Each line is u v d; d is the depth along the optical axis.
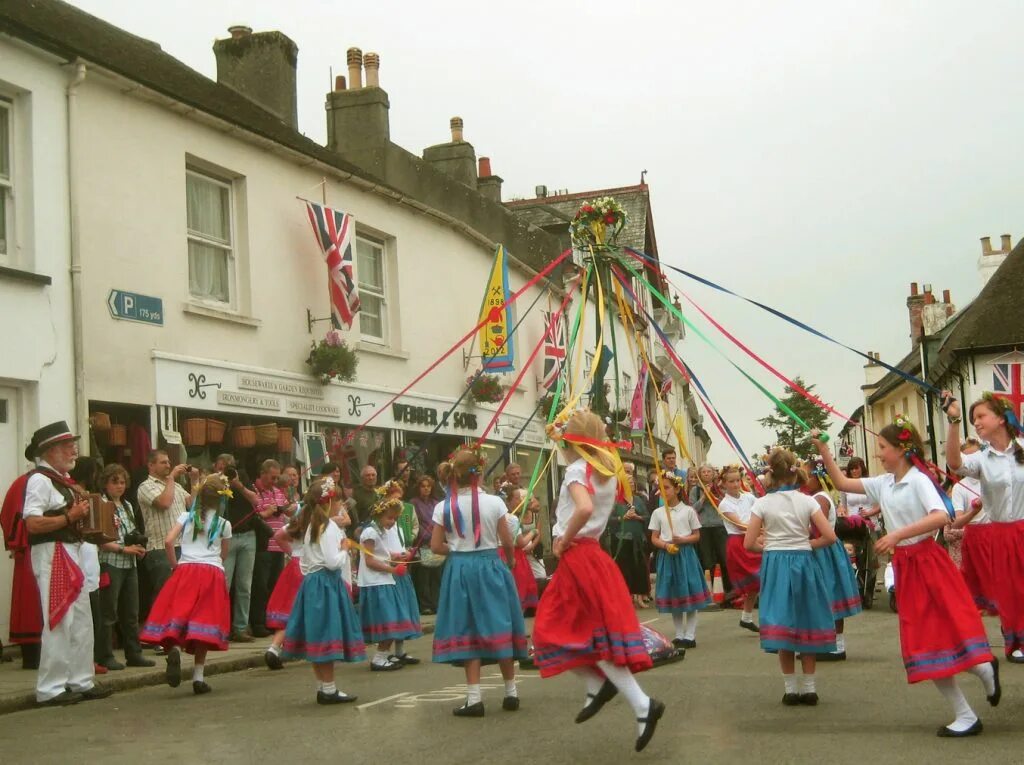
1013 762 5.00
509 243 25.69
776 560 7.05
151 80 12.54
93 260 11.55
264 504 12.02
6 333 10.41
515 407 22.52
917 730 5.91
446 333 19.39
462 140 26.61
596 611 5.57
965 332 26.64
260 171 14.42
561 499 5.84
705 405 8.95
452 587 7.02
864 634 11.25
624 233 33.28
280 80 17.58
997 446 7.31
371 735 6.33
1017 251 28.03
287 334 14.70
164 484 10.59
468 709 6.90
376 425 16.75
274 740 6.27
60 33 12.27
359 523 12.96
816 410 37.06
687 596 10.55
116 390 11.66
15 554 9.30
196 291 13.38
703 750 5.56
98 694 8.24
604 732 6.19
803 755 5.32
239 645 11.26
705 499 15.86
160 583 10.45
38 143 11.02
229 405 13.27
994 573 7.44
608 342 27.75
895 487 5.98
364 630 9.66
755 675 8.36
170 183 12.77
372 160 21.56
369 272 17.44
